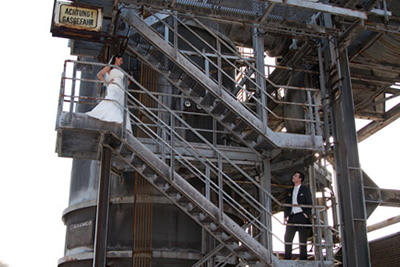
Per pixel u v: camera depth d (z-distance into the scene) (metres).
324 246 13.98
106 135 12.50
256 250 12.61
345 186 14.09
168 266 15.04
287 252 13.41
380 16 15.28
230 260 15.78
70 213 16.92
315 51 16.56
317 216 13.86
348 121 14.68
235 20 13.91
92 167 16.62
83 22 12.63
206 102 14.52
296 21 14.56
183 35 16.97
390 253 18.02
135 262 14.65
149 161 12.14
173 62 13.69
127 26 14.33
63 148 13.38
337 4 15.42
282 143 13.97
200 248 15.43
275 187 18.97
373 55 17.53
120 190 15.65
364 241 13.73
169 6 13.08
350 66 17.84
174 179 12.25
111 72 12.38
